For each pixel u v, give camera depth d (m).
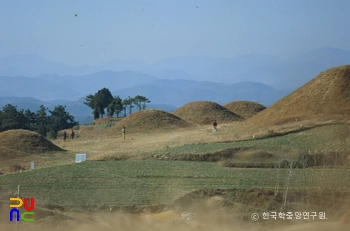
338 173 82.56
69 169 86.38
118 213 66.75
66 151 121.81
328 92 140.88
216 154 96.44
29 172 84.50
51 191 73.69
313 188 74.44
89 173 83.38
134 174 82.81
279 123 129.75
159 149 105.94
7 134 123.00
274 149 98.62
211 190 73.50
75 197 71.31
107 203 69.06
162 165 90.12
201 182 78.38
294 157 91.12
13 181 78.19
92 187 75.81
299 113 134.88
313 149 97.69
